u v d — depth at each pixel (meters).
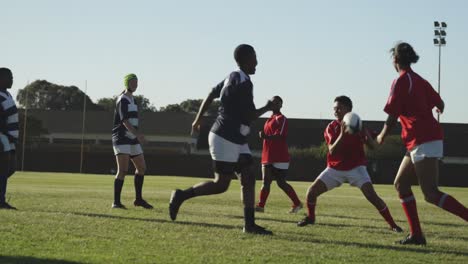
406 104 8.36
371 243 8.50
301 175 54.56
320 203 17.56
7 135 11.56
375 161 52.47
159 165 57.66
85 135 88.94
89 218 10.06
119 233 8.47
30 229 8.44
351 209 15.50
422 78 8.52
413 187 38.34
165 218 10.69
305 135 74.81
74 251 6.97
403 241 8.68
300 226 10.48
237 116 9.04
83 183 27.20
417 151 8.37
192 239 8.19
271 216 12.58
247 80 9.07
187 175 57.81
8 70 11.63
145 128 87.50
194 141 75.75
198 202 15.69
